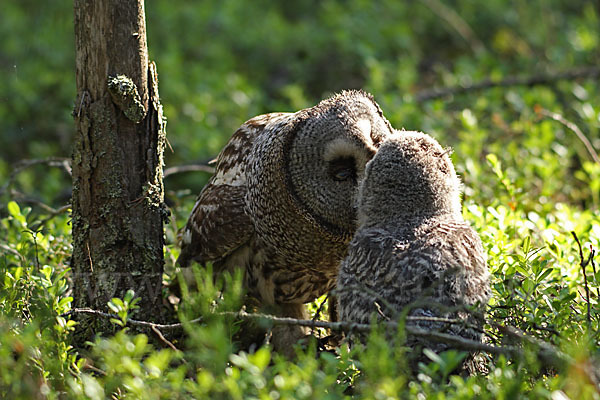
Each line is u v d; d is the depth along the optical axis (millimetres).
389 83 22703
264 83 25156
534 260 9609
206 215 11070
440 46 27000
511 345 8586
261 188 10398
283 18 29734
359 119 9828
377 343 7410
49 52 26203
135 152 10266
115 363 7582
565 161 16094
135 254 10406
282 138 10094
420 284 8523
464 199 13984
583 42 23344
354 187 9836
